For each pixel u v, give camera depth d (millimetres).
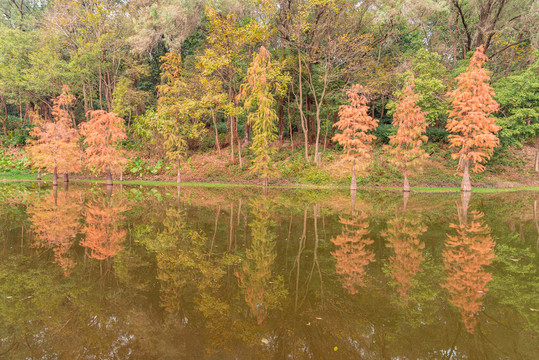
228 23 28344
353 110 23719
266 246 8086
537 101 26453
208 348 3559
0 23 39938
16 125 42906
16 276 5938
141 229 10094
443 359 3318
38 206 14836
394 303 4805
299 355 3424
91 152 28000
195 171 34656
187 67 37062
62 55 38688
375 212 13633
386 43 33562
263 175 27750
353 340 3725
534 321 4238
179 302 4832
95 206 15039
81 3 35250
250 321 4230
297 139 38500
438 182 27297
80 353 3443
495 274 6094
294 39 28781
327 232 9695
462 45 35812
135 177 34781
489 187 26047
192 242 8484
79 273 6117
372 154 31125
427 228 10258
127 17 36562
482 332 3955
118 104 35250
